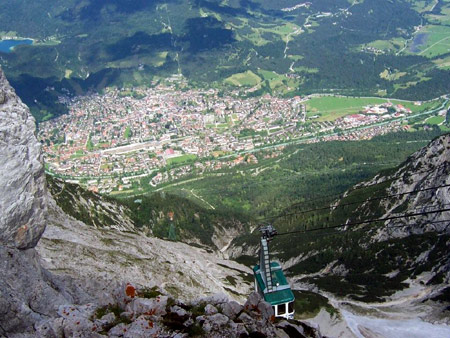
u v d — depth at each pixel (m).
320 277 126.62
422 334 85.00
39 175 31.56
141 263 78.06
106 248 81.25
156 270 78.19
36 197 31.30
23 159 30.05
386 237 135.62
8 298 25.30
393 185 158.88
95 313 27.56
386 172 174.88
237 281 104.81
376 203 155.75
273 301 45.25
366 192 169.12
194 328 26.33
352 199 171.00
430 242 120.75
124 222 150.50
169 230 171.75
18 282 27.47
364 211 157.25
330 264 133.88
